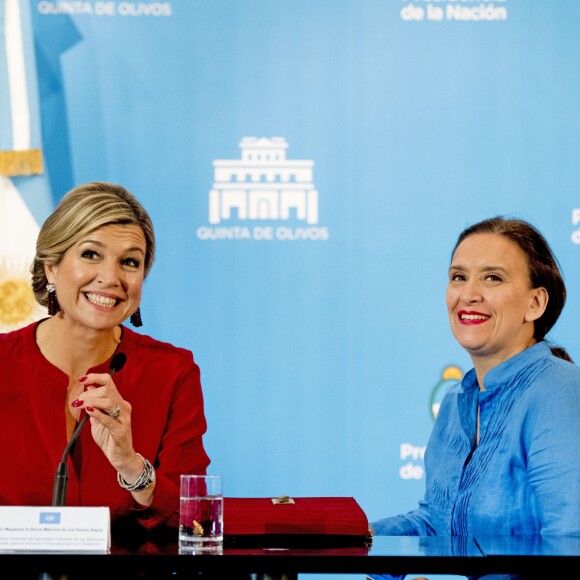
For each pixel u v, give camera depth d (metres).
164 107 10.99
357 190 11.02
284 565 5.91
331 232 11.02
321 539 6.62
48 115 10.92
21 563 5.91
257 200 11.01
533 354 8.21
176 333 10.95
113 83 10.98
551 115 11.02
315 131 11.04
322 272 11.01
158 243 10.97
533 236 8.60
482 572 5.93
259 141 11.02
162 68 10.99
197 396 9.01
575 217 11.01
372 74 11.02
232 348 10.97
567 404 7.78
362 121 11.03
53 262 8.78
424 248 11.01
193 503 6.36
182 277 10.97
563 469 7.57
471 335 8.48
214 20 11.02
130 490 7.74
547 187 11.01
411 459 10.93
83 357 8.80
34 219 10.90
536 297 8.51
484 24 11.04
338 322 10.99
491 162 11.02
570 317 10.97
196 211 11.00
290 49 11.02
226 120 11.02
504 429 7.98
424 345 10.98
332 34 11.03
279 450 10.94
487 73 11.02
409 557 5.94
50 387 8.65
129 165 10.96
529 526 7.74
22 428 8.53
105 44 10.97
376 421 10.94
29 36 10.93
